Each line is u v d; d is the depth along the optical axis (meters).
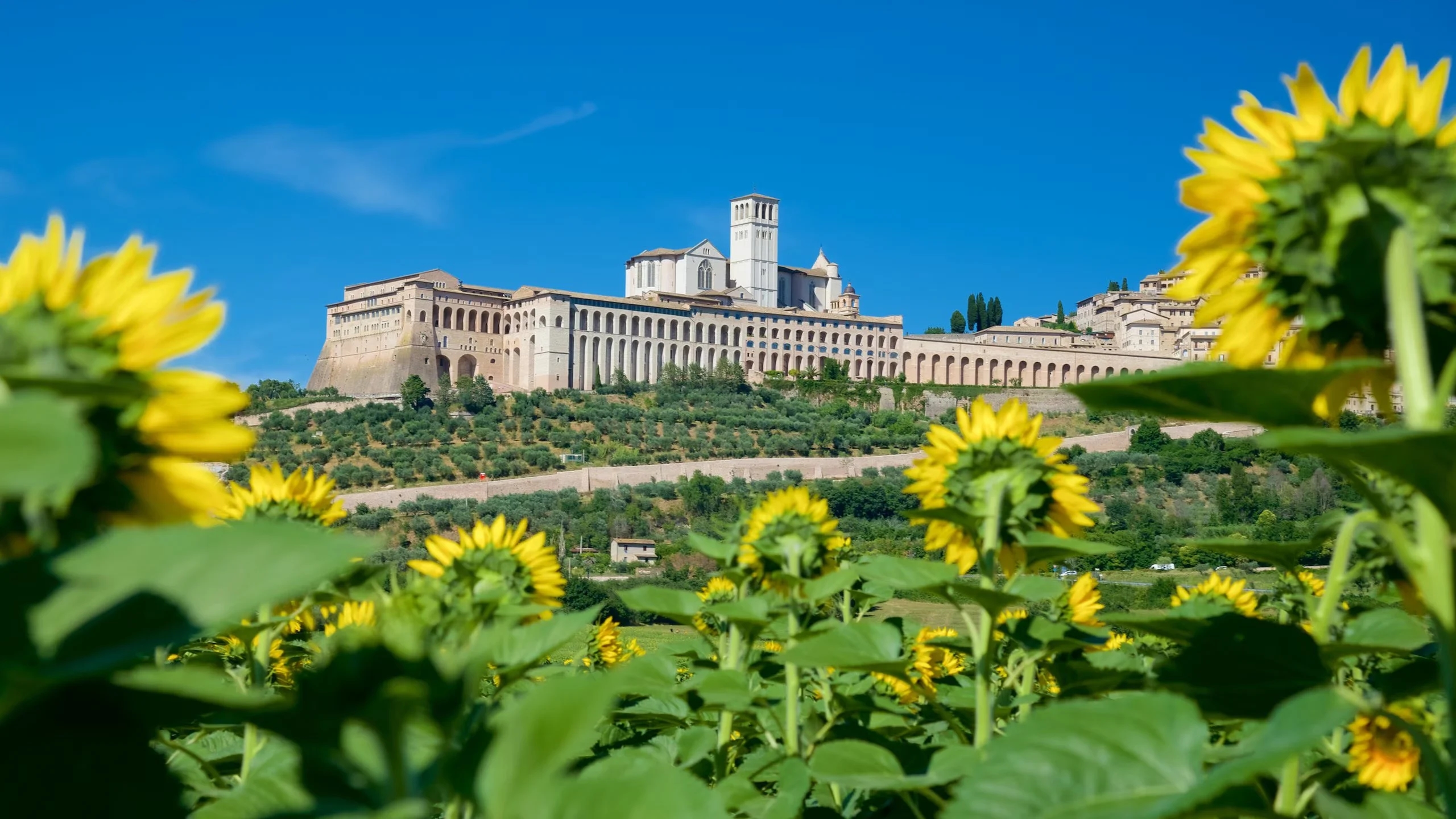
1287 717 1.63
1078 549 3.44
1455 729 1.55
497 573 3.20
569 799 1.25
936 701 3.60
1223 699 2.36
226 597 1.21
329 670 1.31
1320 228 1.73
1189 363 1.76
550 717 1.17
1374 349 1.79
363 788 1.35
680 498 128.12
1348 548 2.89
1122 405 1.78
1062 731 1.83
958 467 3.64
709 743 4.49
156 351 1.42
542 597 3.28
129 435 1.39
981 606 3.48
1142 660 5.04
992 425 3.72
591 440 152.88
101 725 1.25
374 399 163.50
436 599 2.71
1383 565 2.89
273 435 147.12
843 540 6.09
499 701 2.88
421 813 1.15
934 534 3.81
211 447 1.44
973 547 3.77
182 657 5.09
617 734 5.58
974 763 3.05
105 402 1.35
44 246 1.43
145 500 1.42
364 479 135.75
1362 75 1.76
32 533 1.38
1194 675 2.39
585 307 175.38
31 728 1.23
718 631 6.54
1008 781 1.79
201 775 3.56
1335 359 1.83
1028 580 3.96
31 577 1.21
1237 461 122.12
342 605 4.02
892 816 3.83
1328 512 3.24
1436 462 1.42
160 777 1.27
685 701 4.75
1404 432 1.36
